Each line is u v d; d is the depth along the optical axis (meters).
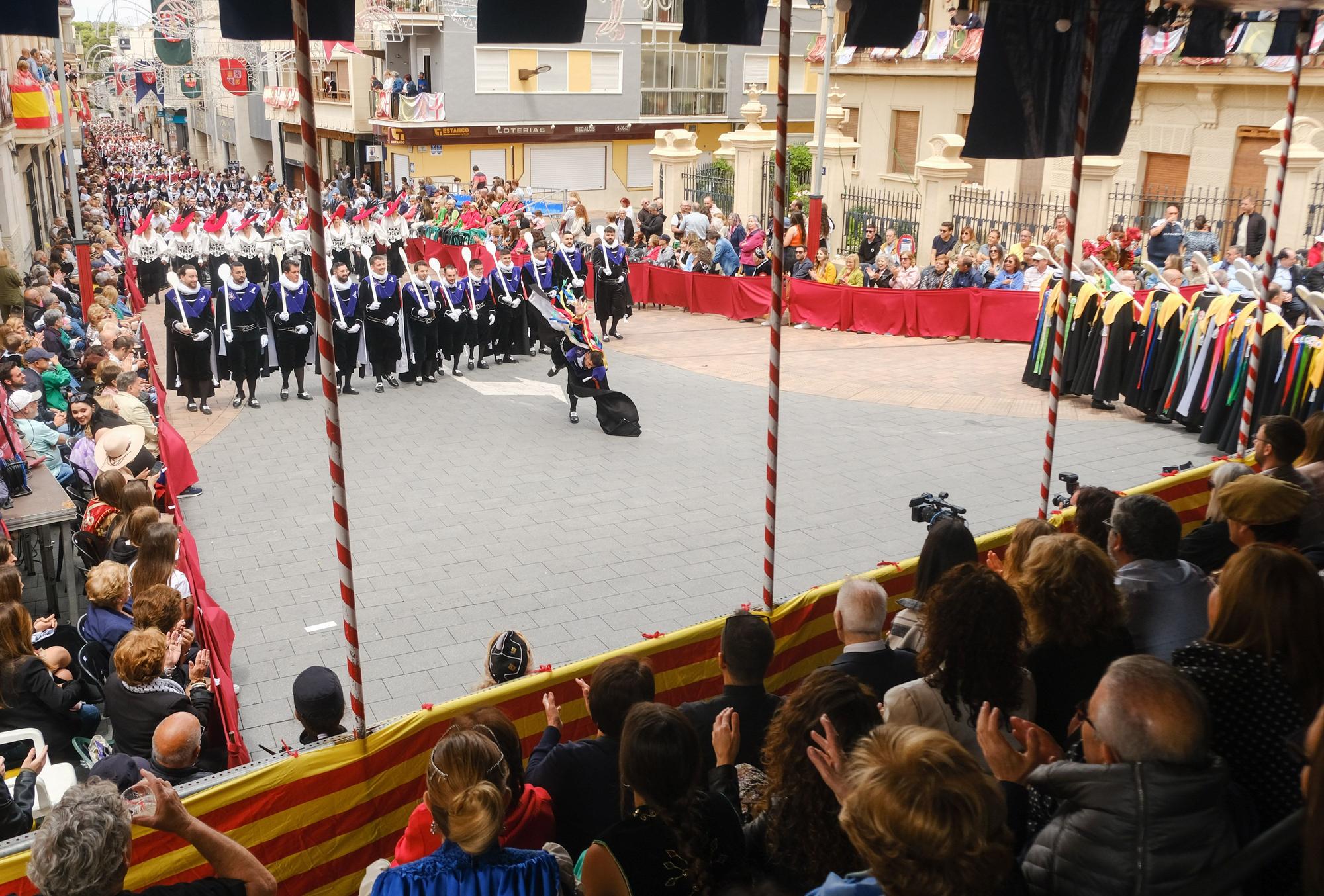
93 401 9.81
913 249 19.56
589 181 39.06
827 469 11.27
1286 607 3.03
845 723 2.91
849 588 4.05
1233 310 11.55
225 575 8.70
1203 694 2.84
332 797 4.36
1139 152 21.98
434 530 9.65
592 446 12.13
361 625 7.89
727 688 3.93
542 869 2.98
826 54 20.11
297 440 12.30
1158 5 6.62
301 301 13.65
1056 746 3.01
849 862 2.76
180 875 4.01
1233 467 5.51
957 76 24.45
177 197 38.69
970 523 9.63
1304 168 18.25
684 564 8.91
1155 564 4.16
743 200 25.34
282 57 37.09
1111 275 13.18
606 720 3.74
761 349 17.41
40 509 7.85
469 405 13.88
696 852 2.84
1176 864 2.31
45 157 31.61
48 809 4.89
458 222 25.08
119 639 6.44
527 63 35.56
